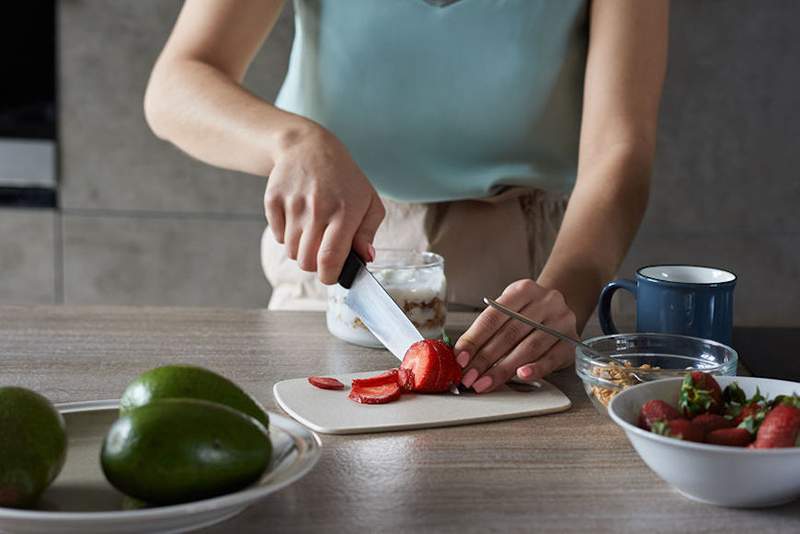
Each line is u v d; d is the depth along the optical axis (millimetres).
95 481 748
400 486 797
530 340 1064
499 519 739
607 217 1278
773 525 731
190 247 3072
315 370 1112
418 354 1021
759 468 708
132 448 657
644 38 1376
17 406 684
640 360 1011
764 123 2957
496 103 1487
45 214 3045
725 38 2918
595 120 1364
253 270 3086
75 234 3059
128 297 3096
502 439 907
